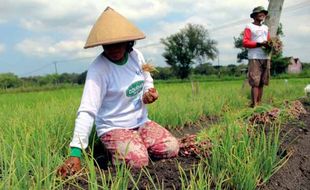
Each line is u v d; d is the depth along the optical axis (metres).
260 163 3.38
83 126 3.60
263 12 8.47
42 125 4.12
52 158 3.38
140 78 4.10
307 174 3.62
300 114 6.69
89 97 3.75
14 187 2.62
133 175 3.46
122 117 4.07
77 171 3.35
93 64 3.91
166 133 4.15
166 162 3.96
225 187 3.14
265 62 8.59
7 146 3.65
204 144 4.08
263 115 5.55
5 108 8.65
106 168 3.85
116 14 3.79
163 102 7.84
